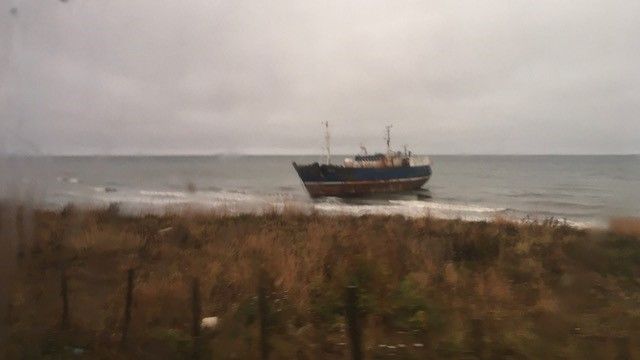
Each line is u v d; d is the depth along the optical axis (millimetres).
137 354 5746
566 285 9133
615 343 6133
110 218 17109
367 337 6188
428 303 7176
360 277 7535
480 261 11320
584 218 27953
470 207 35219
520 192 50156
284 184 61656
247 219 18047
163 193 43000
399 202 39125
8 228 8086
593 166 127250
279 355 5820
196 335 6113
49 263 9680
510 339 6172
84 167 100438
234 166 134750
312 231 14516
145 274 9320
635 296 8484
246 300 7484
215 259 10609
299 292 7988
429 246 12500
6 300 7250
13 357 5523
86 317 6906
